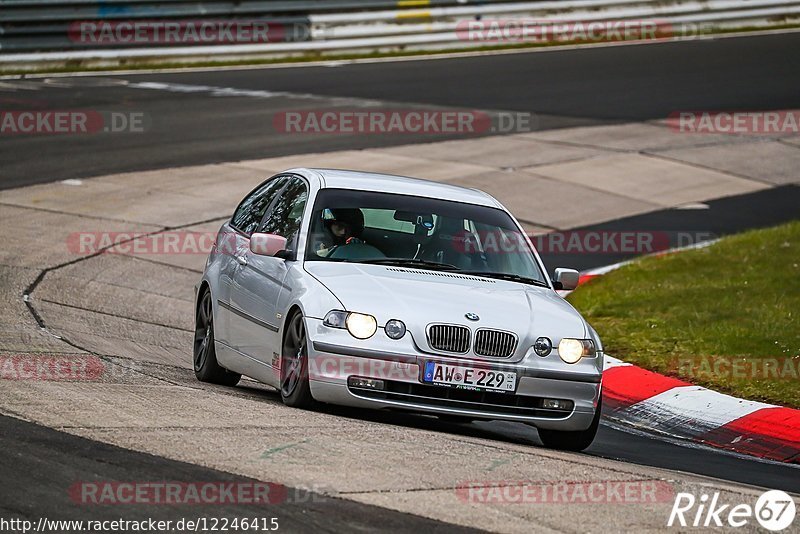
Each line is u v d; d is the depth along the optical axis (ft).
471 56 368.68
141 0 335.26
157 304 148.97
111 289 152.46
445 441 82.74
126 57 336.49
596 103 306.14
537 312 92.94
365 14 365.61
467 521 62.75
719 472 90.07
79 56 330.75
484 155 250.98
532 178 234.99
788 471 94.07
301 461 72.18
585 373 90.94
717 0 413.18
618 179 239.91
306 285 92.22
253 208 113.19
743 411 108.99
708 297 151.74
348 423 85.35
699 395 114.32
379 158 240.94
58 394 86.74
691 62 361.30
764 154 267.18
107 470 67.41
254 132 259.19
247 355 101.04
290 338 92.68
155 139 248.93
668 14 406.21
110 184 211.82
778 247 177.88
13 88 296.51
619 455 94.02
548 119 286.87
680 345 132.16
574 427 91.15
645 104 306.96
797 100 315.99
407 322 87.92
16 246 168.25
